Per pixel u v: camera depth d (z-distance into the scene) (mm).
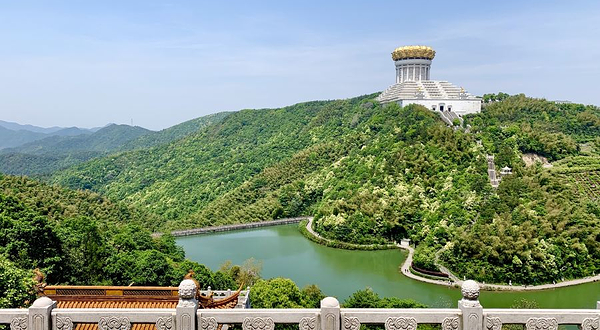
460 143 143375
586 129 171750
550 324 18891
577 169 135000
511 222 98625
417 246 112312
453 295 83625
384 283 91875
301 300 61219
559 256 92000
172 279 62812
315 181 174125
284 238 138500
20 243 57156
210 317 18984
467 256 93250
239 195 183625
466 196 115500
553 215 102062
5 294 28047
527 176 123375
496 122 167125
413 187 131875
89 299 27797
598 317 18859
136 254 67125
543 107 185125
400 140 157750
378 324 19641
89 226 69625
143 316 18906
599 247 97750
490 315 18938
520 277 89000
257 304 58281
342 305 63156
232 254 118875
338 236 127562
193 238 141000
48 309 18688
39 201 110750
